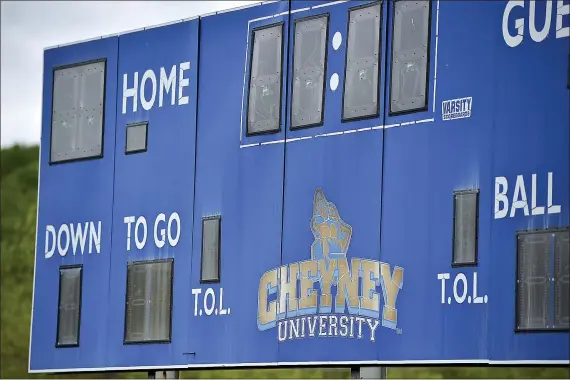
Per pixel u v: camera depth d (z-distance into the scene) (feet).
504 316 55.98
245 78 66.03
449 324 57.62
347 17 62.49
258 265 64.39
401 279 59.36
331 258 61.82
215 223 66.28
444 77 58.95
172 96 68.80
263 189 64.64
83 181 72.08
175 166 68.23
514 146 56.59
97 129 71.77
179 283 67.31
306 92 63.52
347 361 60.70
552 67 55.83
